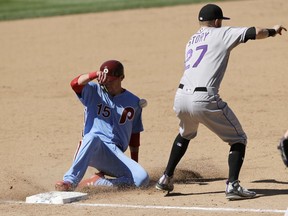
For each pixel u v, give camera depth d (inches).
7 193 1257.4
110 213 1077.1
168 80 2320.4
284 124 1742.1
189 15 3531.0
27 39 3238.2
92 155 1256.2
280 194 1168.8
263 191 1194.6
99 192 1237.1
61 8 4109.3
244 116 1835.6
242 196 1132.5
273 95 2050.9
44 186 1309.1
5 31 3479.3
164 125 1788.9
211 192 1209.4
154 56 2699.3
